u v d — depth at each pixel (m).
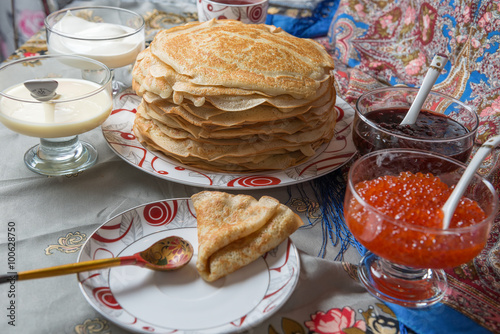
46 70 1.07
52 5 2.09
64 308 0.68
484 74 1.11
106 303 0.65
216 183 0.87
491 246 0.82
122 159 1.00
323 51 1.03
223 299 0.68
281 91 0.85
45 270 0.65
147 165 0.91
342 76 1.36
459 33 1.16
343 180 0.97
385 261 0.76
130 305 0.66
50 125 0.89
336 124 1.08
